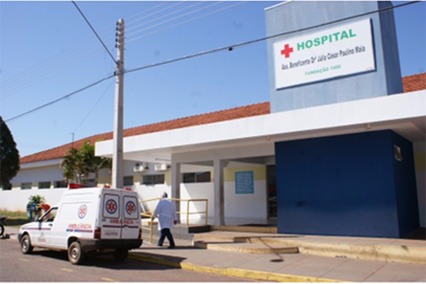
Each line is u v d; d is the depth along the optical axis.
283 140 15.01
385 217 12.65
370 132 13.22
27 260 11.78
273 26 15.41
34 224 12.85
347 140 13.66
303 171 14.48
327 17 14.13
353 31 13.55
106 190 11.44
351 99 13.41
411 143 15.56
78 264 11.07
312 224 14.06
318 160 14.21
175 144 16.22
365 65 13.22
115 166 14.52
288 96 14.72
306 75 14.38
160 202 13.91
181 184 23.59
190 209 22.91
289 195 14.71
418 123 12.13
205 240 14.06
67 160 26.58
